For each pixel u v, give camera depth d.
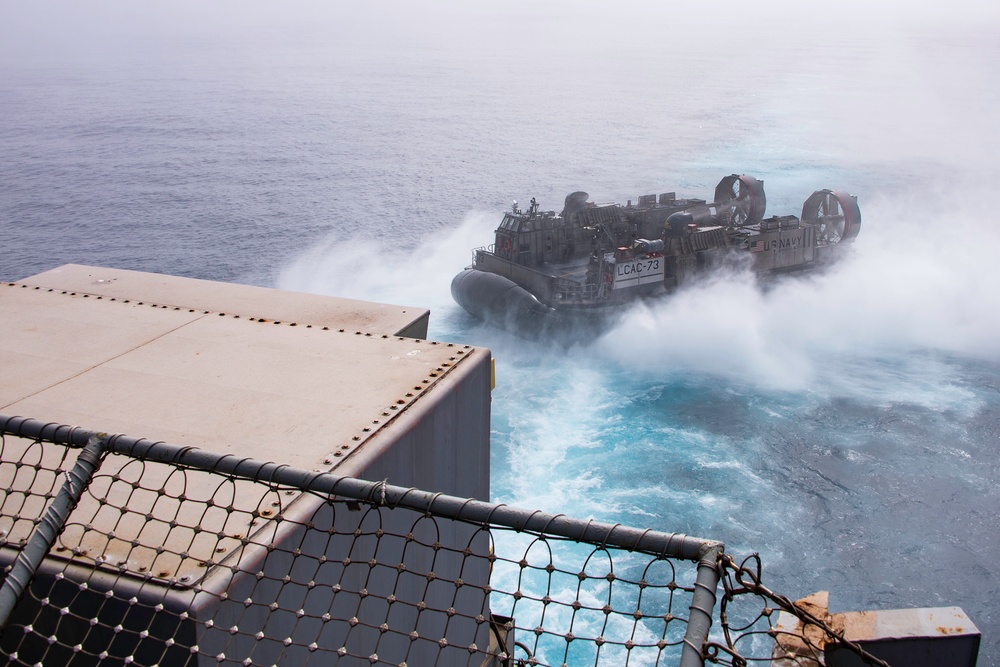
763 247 35.56
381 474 4.42
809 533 21.03
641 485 23.36
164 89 146.75
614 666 15.99
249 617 3.39
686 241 33.56
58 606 3.30
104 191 68.44
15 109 119.69
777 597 2.47
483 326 35.09
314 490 2.92
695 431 26.61
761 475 23.83
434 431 5.07
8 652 3.41
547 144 94.00
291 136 97.81
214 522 3.61
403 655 4.75
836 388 29.59
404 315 6.72
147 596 3.15
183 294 7.11
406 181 74.38
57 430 3.29
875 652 3.31
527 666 2.63
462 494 5.71
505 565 18.81
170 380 5.22
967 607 18.38
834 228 38.62
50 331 6.09
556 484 23.48
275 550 3.15
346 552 4.07
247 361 5.57
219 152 87.06
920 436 26.28
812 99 134.00
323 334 6.12
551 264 35.50
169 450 3.11
